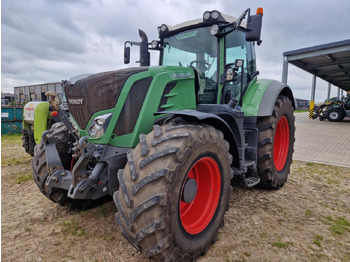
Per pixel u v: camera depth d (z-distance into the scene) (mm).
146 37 3664
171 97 2463
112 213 2834
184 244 1854
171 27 3432
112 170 2170
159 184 1691
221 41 3055
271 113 3252
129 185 1749
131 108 2223
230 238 2389
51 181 2371
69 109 2500
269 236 2434
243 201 3250
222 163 2270
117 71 2242
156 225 1644
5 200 3221
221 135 2273
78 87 2303
